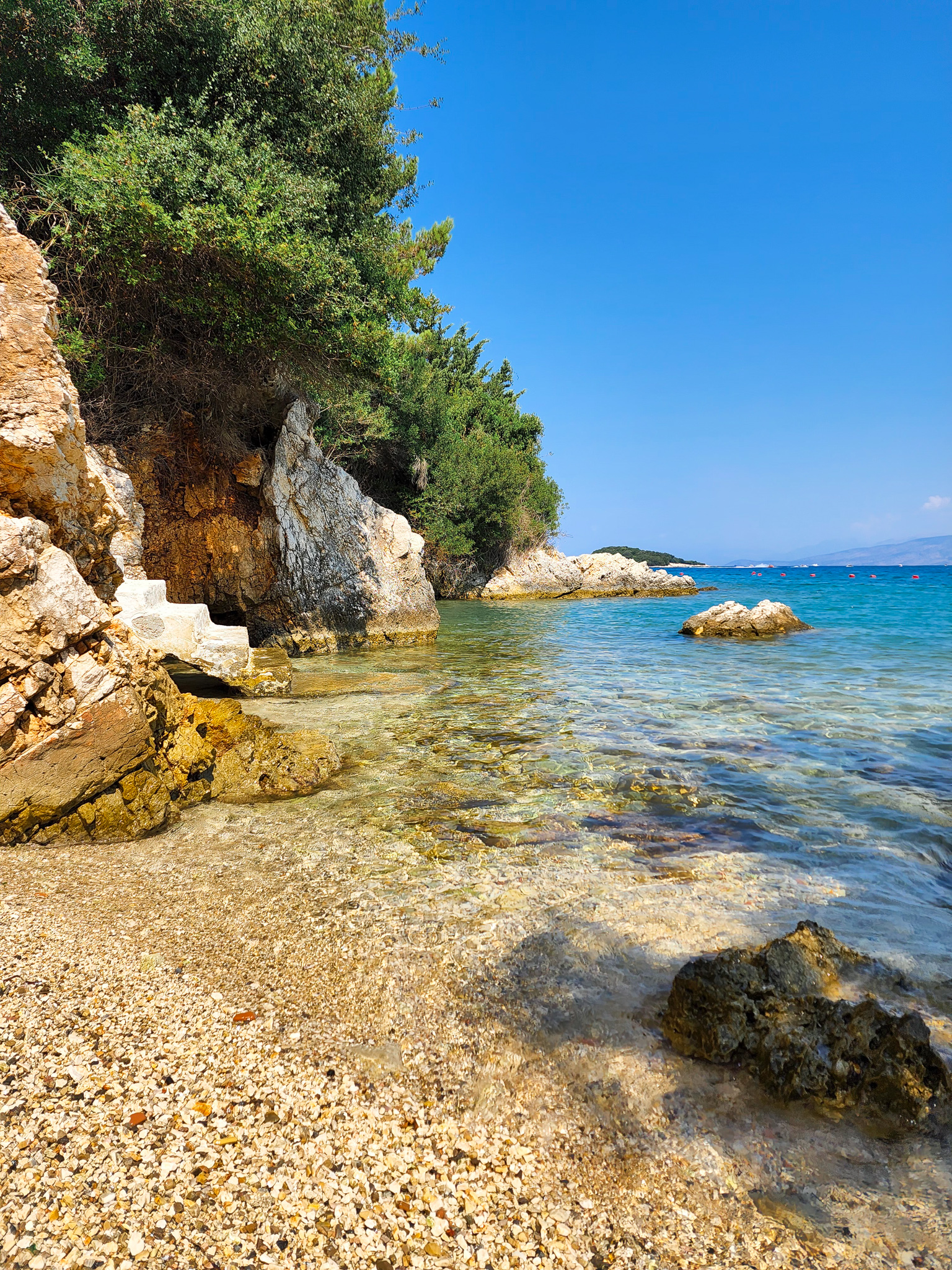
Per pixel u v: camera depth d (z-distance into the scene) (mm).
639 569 52562
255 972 3582
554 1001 3375
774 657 16719
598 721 9648
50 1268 1940
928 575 91000
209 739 6961
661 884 4695
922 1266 2023
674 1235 2146
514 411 49219
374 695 11555
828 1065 2764
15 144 12180
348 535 19156
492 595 45031
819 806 6281
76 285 11883
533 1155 2461
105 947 3758
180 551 15336
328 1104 2662
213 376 14016
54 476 6250
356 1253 2055
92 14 12188
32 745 5305
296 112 14547
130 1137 2428
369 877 4805
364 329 14336
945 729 9164
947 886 4688
